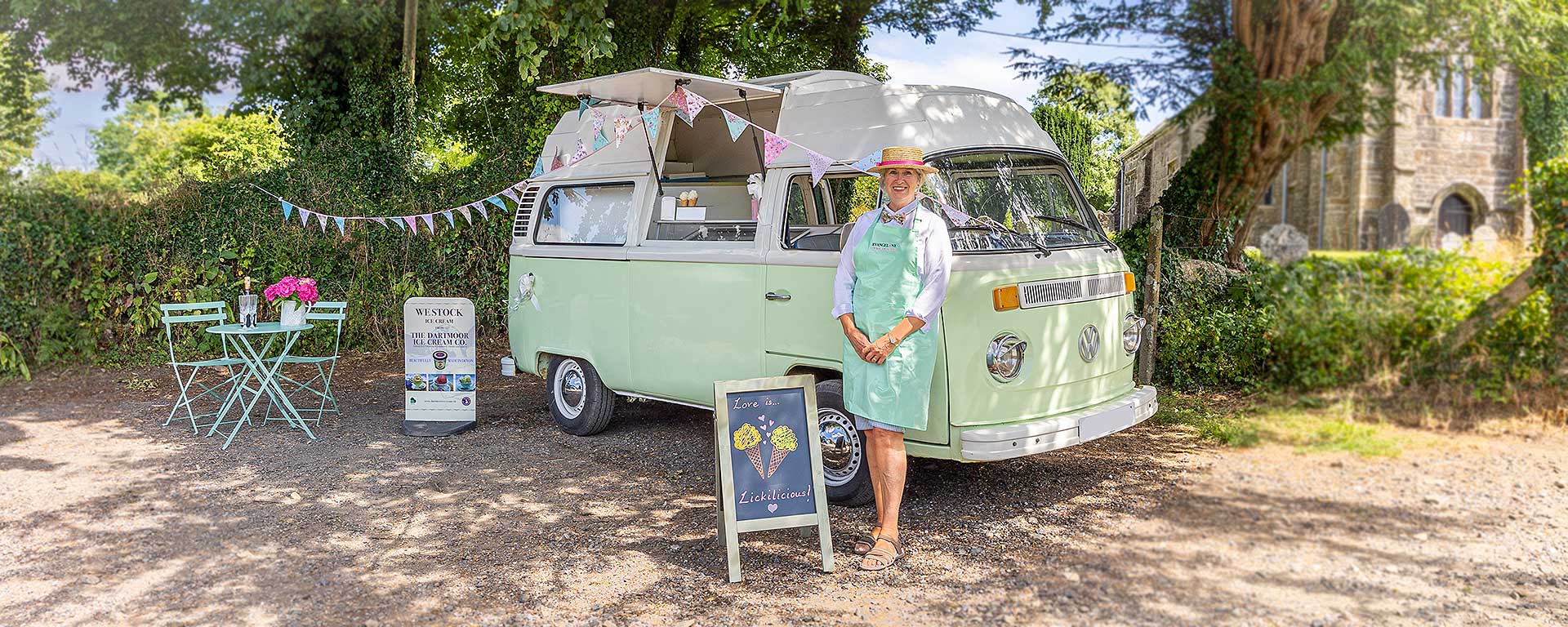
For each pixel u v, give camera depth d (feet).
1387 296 20.72
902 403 13.08
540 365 22.33
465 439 21.22
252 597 12.61
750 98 18.84
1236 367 23.21
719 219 20.08
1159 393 23.57
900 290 13.00
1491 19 21.13
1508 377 19.36
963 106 16.28
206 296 31.58
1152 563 13.04
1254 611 11.36
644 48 38.47
